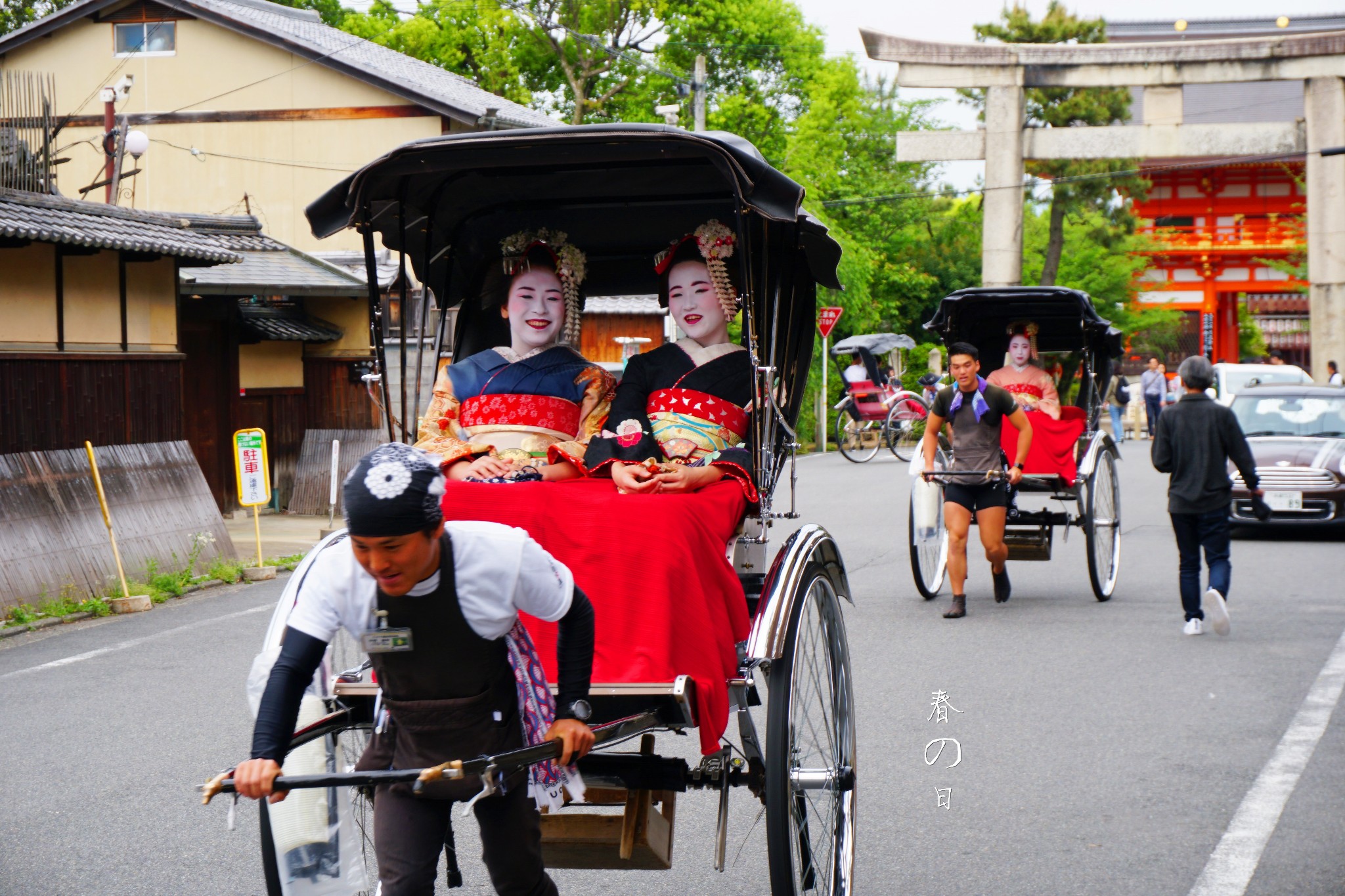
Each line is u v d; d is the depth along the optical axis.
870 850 4.18
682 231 4.39
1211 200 42.22
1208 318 42.97
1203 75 24.45
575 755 2.53
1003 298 9.56
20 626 8.35
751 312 3.58
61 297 10.66
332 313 16.62
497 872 2.75
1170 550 11.59
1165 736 5.47
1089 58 24.89
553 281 4.03
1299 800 4.62
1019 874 3.95
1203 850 4.12
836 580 4.00
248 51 21.53
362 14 32.22
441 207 4.29
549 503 3.10
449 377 3.92
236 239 14.07
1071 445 9.20
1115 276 35.97
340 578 2.48
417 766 2.61
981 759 5.17
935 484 8.84
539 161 3.48
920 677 6.58
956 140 25.70
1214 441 7.61
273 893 3.05
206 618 8.77
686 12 32.81
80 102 22.14
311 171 21.48
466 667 2.56
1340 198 24.36
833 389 28.05
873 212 35.38
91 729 5.77
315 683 3.08
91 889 3.89
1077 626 8.02
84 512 9.92
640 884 3.98
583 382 3.83
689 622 3.00
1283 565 10.62
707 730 2.89
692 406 3.71
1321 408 13.09
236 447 10.65
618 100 34.00
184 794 4.84
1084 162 30.94
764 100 35.03
